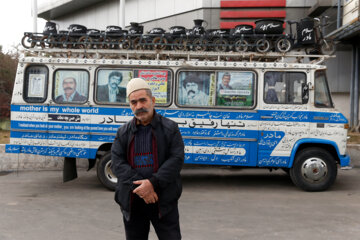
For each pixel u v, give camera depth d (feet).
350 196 22.31
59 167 32.22
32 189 24.73
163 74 24.53
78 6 72.64
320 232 15.52
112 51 25.21
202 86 24.38
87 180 28.17
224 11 51.72
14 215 18.17
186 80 24.47
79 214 18.39
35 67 24.82
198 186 25.76
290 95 23.99
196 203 20.62
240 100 24.17
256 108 24.00
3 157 32.01
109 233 15.49
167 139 9.40
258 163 23.93
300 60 25.91
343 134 23.72
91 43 26.18
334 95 54.49
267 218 17.61
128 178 9.27
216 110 24.14
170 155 9.40
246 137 23.98
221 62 24.29
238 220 17.28
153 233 15.79
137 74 24.56
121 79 24.57
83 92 24.63
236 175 30.32
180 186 9.70
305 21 25.94
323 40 26.81
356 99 48.91
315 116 23.71
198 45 26.14
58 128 24.53
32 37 26.40
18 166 30.63
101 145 24.70
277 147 23.82
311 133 23.72
